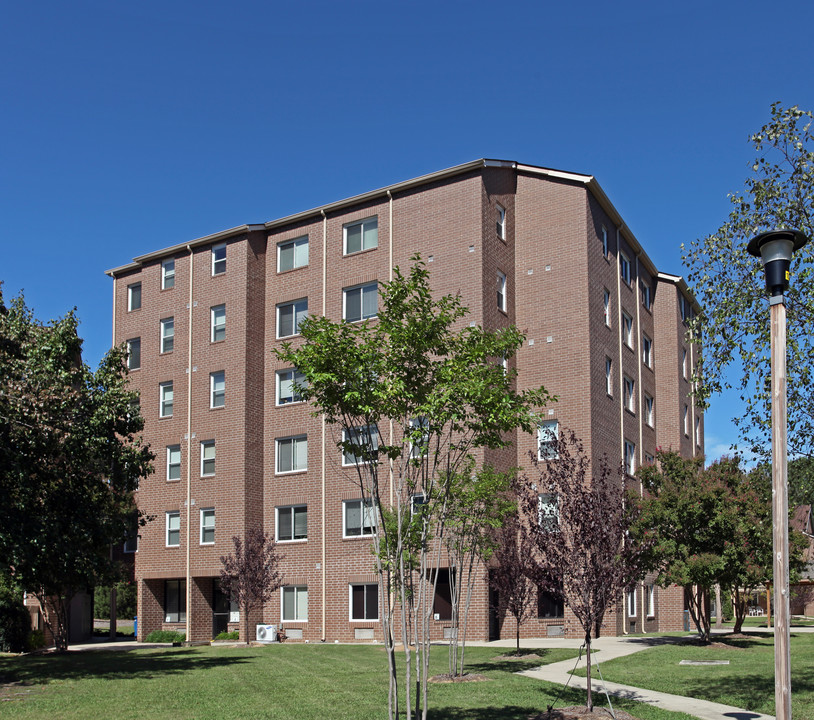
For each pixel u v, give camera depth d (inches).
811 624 1696.6
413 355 444.1
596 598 547.8
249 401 1390.3
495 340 474.3
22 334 848.9
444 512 472.4
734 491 1036.5
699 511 1005.2
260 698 623.8
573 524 561.9
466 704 586.9
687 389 1690.5
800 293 583.8
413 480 536.4
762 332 601.0
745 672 741.3
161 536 1439.5
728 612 2014.0
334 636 1264.8
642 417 1475.1
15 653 1173.7
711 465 1088.8
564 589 589.3
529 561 898.1
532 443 1226.6
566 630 1130.0
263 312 1439.5
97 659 978.1
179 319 1493.6
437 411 437.7
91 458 879.1
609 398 1304.1
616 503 574.9
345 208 1373.0
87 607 1545.3
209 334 1450.5
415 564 631.2
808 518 1845.5
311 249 1401.3
